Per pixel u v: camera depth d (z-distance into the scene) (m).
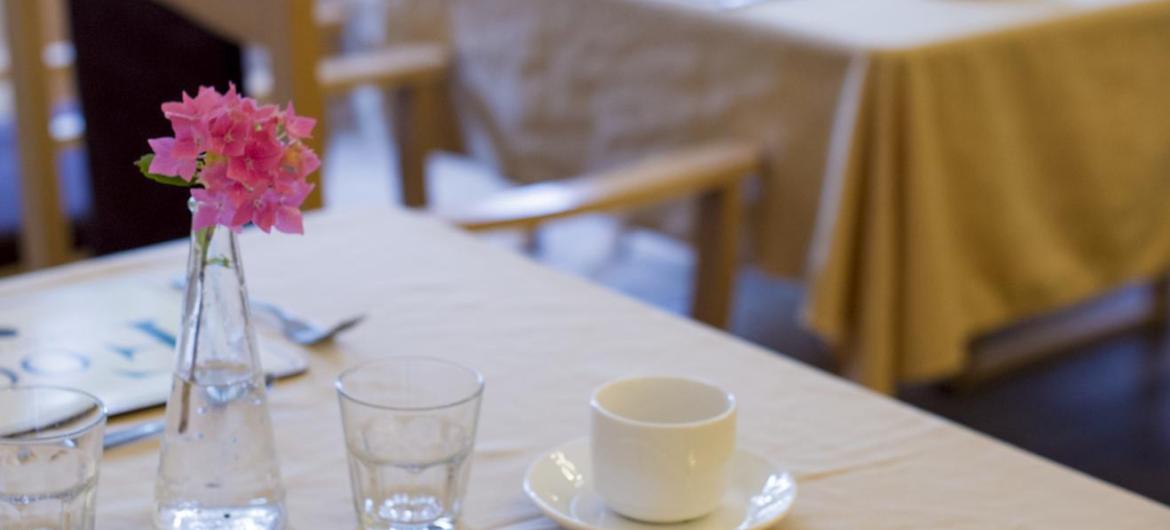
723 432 0.70
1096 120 2.03
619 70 2.23
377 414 0.67
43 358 0.90
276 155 0.62
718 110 2.07
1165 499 2.07
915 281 1.82
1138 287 2.84
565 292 1.07
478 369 0.92
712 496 0.71
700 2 2.12
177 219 1.69
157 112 1.66
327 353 0.94
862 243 1.83
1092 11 2.00
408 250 1.16
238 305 0.67
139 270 1.09
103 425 0.66
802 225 1.98
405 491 0.68
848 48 1.82
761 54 1.97
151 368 0.89
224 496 0.67
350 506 0.74
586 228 3.14
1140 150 2.12
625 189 1.87
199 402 0.67
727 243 2.06
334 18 2.74
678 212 2.20
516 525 0.72
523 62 2.40
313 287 1.06
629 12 2.17
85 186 2.01
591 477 0.77
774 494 0.74
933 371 1.86
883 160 1.78
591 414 0.73
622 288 2.78
